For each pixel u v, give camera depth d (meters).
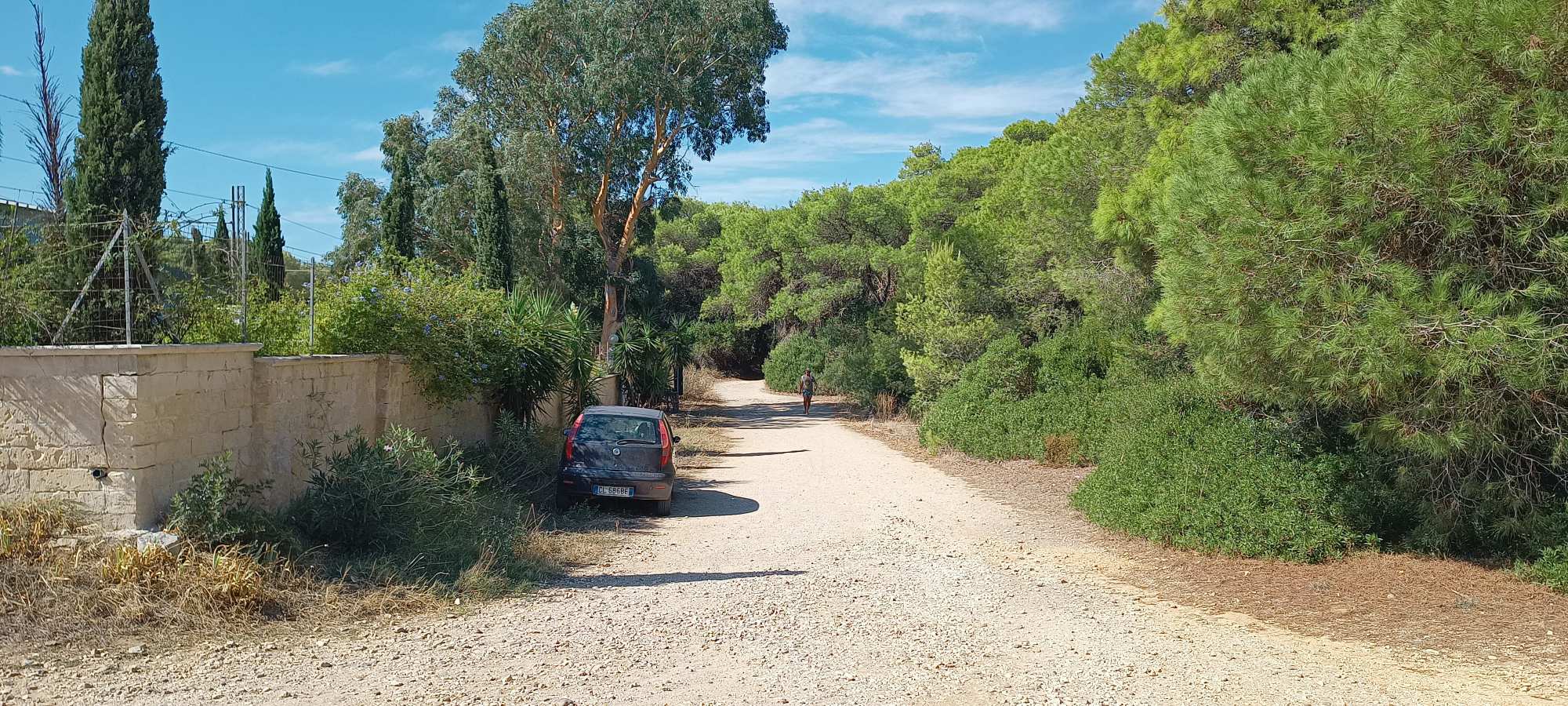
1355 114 7.27
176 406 7.66
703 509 13.53
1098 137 18.67
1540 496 8.41
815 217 47.97
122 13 12.48
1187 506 10.03
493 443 15.04
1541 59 6.55
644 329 37.00
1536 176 6.83
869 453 21.88
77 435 7.14
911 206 42.72
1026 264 26.58
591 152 37.34
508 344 15.91
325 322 11.39
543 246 36.28
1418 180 6.95
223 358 8.38
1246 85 8.80
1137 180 14.77
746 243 54.31
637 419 13.28
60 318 8.68
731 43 38.34
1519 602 7.41
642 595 7.94
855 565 9.40
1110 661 6.02
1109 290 19.86
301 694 5.06
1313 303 7.48
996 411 19.95
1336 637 6.72
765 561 9.65
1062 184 18.95
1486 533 8.77
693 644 6.30
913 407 27.81
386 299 12.30
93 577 6.49
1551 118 6.46
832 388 46.22
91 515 7.12
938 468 18.36
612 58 35.41
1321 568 8.84
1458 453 8.49
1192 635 6.79
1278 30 13.77
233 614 6.40
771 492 15.38
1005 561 9.70
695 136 39.53
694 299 67.94
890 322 43.03
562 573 8.95
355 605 7.04
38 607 6.08
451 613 7.11
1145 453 11.38
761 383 66.12
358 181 35.84
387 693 5.12
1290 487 9.59
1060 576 8.99
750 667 5.77
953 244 30.19
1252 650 6.37
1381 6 8.95
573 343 22.33
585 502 12.96
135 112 12.47
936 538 11.02
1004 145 40.69
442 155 34.75
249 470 8.90
